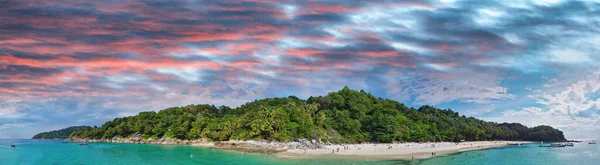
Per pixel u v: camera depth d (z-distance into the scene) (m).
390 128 183.62
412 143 183.75
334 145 149.25
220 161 96.56
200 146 164.00
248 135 151.38
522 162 104.75
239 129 159.62
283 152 120.06
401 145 165.12
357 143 167.12
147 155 116.25
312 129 153.38
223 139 162.00
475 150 155.50
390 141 178.62
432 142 199.88
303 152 119.75
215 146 154.12
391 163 90.12
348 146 147.50
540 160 111.62
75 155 118.69
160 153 123.69
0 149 150.75
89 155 117.81
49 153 127.75
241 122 161.12
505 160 109.31
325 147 140.50
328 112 191.00
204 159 102.00
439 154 121.88
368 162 91.69
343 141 161.50
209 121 194.62
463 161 102.06
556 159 115.94
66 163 97.06
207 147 155.25
